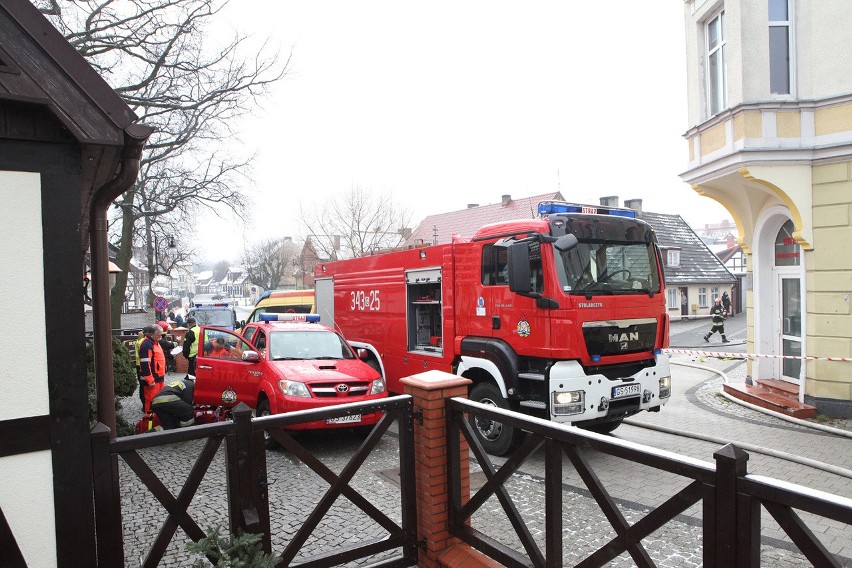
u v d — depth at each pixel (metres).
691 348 21.62
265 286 62.97
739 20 8.91
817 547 1.97
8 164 2.78
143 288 49.84
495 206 34.84
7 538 2.75
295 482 5.89
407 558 4.03
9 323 2.79
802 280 8.92
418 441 4.04
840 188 8.37
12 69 2.73
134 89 11.98
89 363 8.20
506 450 6.88
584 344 6.46
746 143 8.72
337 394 7.29
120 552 3.01
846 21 8.37
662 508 2.51
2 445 2.77
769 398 9.35
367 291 10.38
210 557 3.12
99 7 11.28
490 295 7.30
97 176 3.90
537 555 3.25
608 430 8.22
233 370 8.28
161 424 7.70
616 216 7.48
